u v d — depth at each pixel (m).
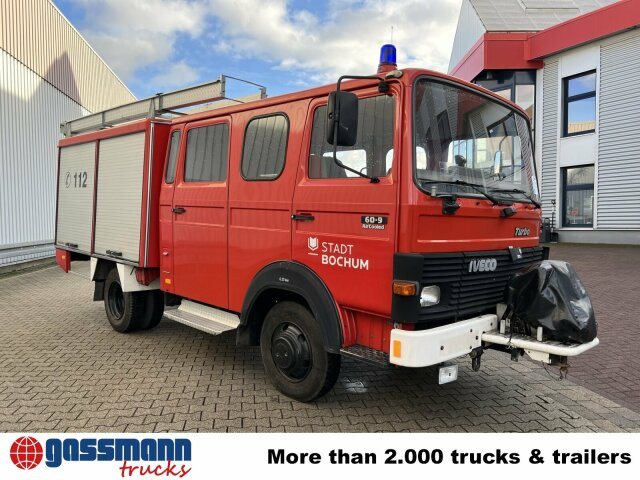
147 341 5.99
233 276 4.61
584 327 3.38
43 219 13.34
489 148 4.10
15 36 11.74
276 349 4.19
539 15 18.50
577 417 3.97
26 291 9.47
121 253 5.98
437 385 4.64
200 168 5.07
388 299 3.37
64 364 5.10
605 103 15.74
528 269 3.78
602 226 16.06
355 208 3.56
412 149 3.32
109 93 20.33
